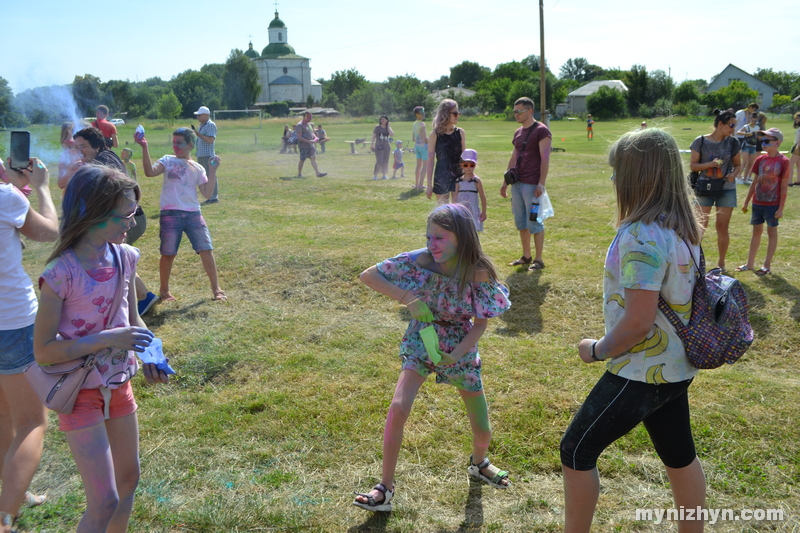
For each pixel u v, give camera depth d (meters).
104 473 2.42
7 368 2.81
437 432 3.91
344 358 5.10
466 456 3.67
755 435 3.81
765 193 6.72
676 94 75.69
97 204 2.39
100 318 2.50
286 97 112.50
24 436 2.85
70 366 2.41
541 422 4.02
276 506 3.19
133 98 84.06
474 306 3.10
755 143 13.16
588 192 12.59
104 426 2.50
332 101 108.75
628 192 2.45
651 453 3.67
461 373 3.18
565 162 19.00
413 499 3.28
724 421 3.96
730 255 7.70
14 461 2.77
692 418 4.00
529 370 4.80
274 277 7.15
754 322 5.66
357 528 3.04
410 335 3.22
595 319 5.91
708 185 6.92
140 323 2.82
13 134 3.23
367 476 3.48
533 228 7.15
